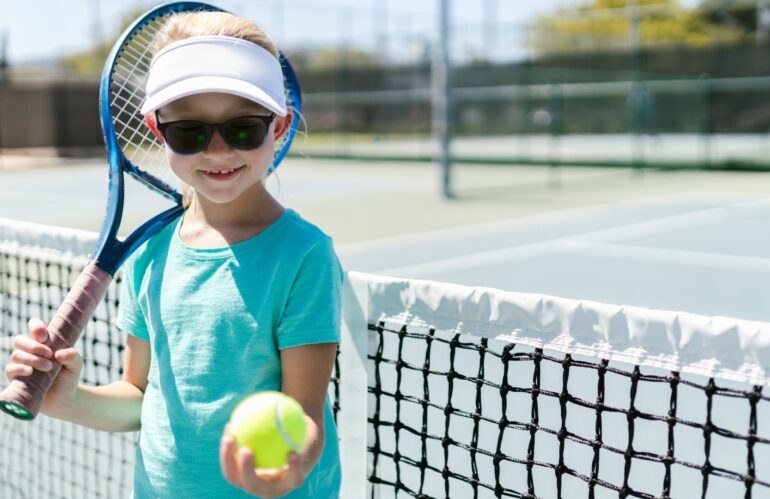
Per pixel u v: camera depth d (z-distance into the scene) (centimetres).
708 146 1870
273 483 119
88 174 1856
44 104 2352
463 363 429
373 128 2655
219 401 145
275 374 147
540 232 1038
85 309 155
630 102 2073
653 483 304
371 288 189
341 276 151
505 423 176
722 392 146
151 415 153
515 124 2539
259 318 144
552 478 310
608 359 158
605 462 323
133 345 167
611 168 1945
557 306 163
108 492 297
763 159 1942
